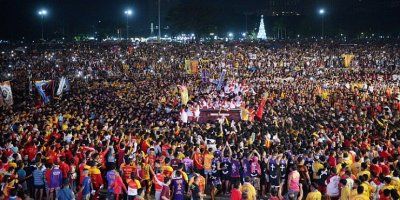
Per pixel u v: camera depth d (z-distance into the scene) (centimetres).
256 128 2411
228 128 2503
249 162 1833
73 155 1831
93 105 3303
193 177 1622
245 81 4822
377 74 5484
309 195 1427
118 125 2434
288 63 6562
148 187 1786
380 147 1930
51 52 7388
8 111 2928
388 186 1392
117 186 1614
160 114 3014
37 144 1961
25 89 4309
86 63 6384
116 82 5025
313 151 1834
